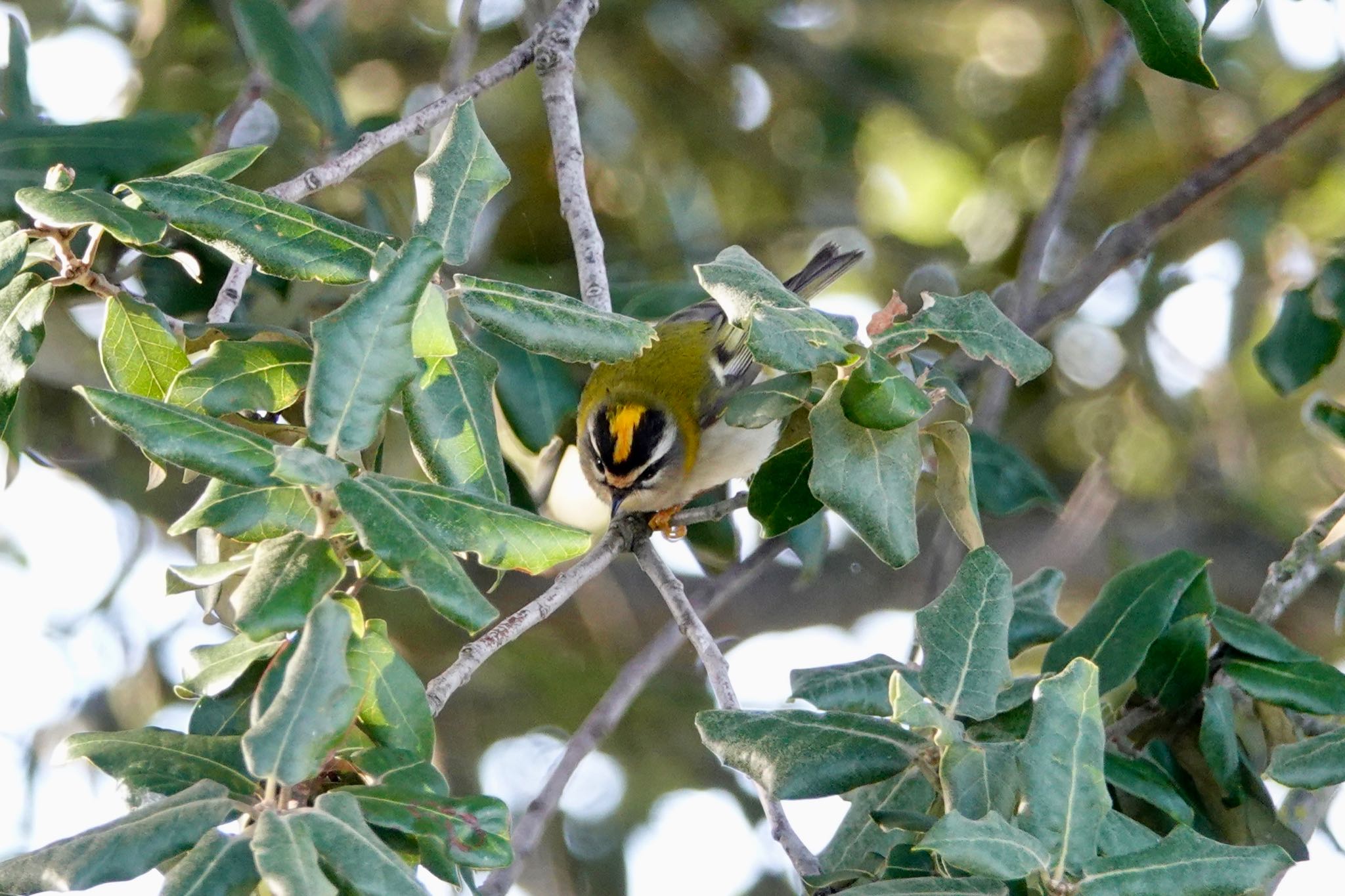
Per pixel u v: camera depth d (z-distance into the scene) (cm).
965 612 634
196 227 568
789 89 1476
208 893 446
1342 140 1402
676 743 1346
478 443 602
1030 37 1503
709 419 1102
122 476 1190
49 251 608
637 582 1407
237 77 1220
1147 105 1455
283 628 458
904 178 1557
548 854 1298
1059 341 1427
